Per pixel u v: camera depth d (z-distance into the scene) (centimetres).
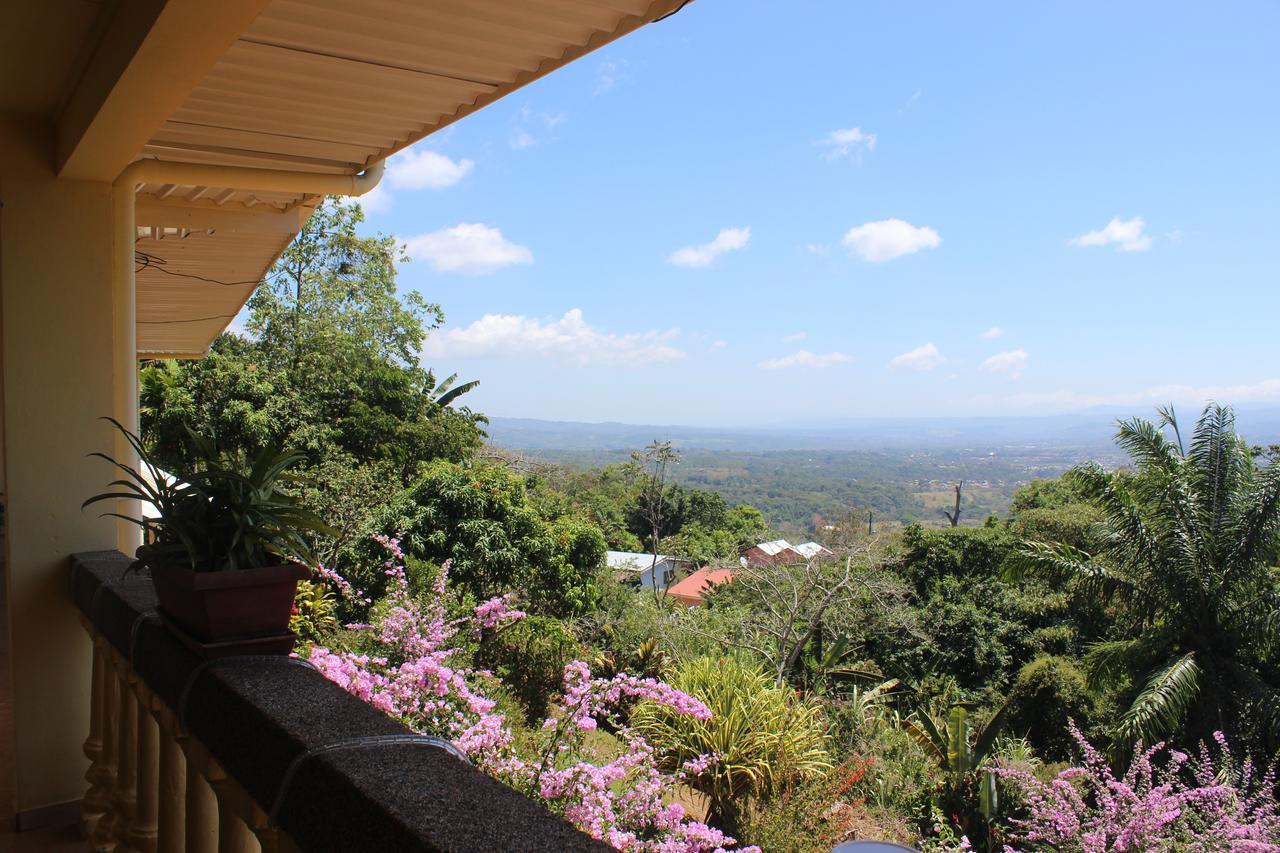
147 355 945
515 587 1088
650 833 393
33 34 192
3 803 240
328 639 633
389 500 1118
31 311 231
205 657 114
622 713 756
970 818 855
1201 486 1311
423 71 229
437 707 359
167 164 267
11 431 227
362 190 326
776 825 577
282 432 1584
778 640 1243
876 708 1096
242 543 123
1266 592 1214
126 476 248
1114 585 1346
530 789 349
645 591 1509
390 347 2233
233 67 224
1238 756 1117
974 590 1579
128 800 162
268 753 85
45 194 234
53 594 229
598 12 195
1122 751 1092
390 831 63
